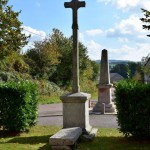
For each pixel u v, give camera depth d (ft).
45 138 37.96
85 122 38.34
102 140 36.47
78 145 33.55
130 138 36.96
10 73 109.09
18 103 40.65
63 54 156.04
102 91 71.00
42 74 135.23
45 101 106.22
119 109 36.55
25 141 36.22
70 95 38.29
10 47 52.70
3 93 40.88
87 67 173.99
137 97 35.70
